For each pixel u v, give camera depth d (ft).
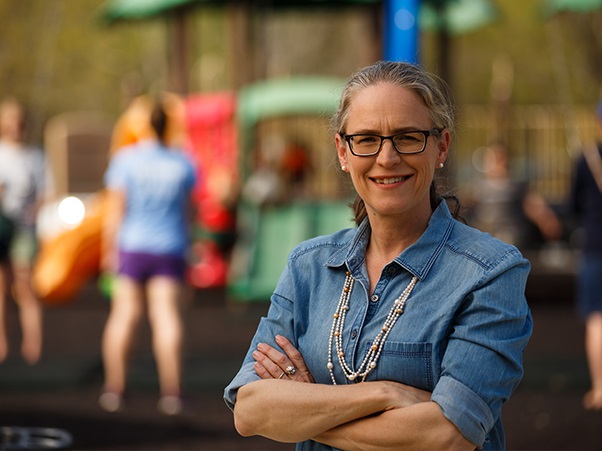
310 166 55.42
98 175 70.33
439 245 9.86
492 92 95.20
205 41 114.93
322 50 106.22
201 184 53.16
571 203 27.81
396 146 9.75
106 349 27.43
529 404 27.66
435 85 9.94
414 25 27.45
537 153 82.02
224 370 31.89
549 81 97.40
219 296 51.39
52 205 52.11
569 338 38.47
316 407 9.70
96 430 24.68
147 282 27.14
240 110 52.75
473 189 62.44
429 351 9.57
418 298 9.72
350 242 10.34
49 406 27.50
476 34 94.99
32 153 33.78
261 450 22.91
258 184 50.70
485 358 9.41
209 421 25.79
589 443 23.52
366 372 9.76
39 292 45.50
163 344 26.81
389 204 9.79
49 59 96.68
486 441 9.98
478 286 9.54
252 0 54.65
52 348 36.45
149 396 28.66
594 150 27.55
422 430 9.35
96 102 118.83
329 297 10.19
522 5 91.86
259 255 49.29
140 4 56.75
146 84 110.83
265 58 58.39
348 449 9.71
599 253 27.20
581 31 76.59
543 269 58.13
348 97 9.97
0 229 33.24
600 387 27.25
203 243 52.95
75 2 103.04
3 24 84.43
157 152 27.09
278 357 10.23
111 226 27.20
